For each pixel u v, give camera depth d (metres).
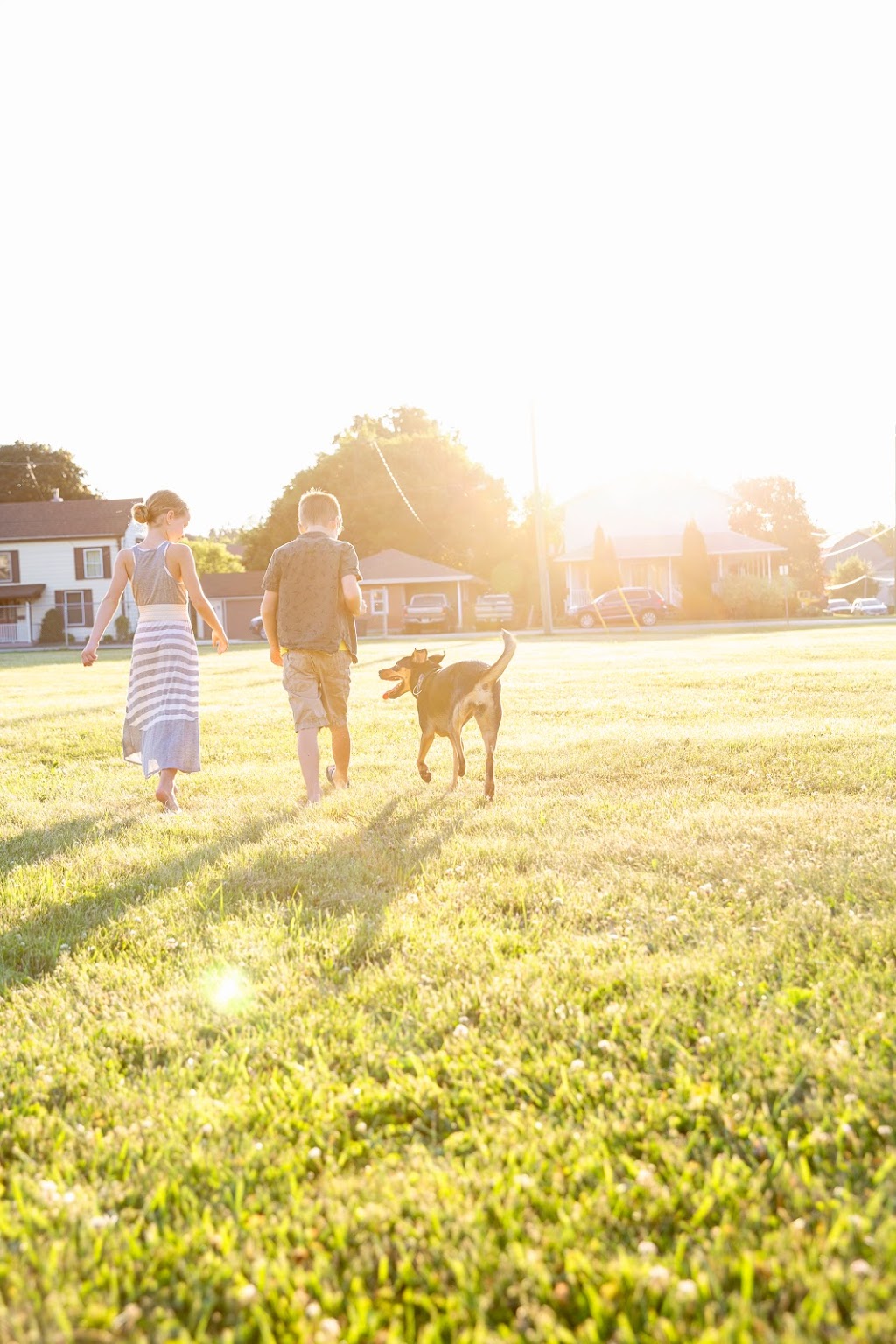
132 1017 2.58
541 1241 1.59
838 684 10.85
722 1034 2.25
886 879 3.40
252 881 3.77
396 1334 1.38
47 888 3.75
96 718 9.96
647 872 3.69
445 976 2.76
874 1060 2.08
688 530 43.91
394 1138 1.98
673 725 8.06
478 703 5.34
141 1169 1.86
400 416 67.25
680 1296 1.42
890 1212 1.59
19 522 47.59
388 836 4.48
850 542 97.31
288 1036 2.41
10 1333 1.41
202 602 5.29
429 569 48.84
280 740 8.20
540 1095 2.09
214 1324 1.47
